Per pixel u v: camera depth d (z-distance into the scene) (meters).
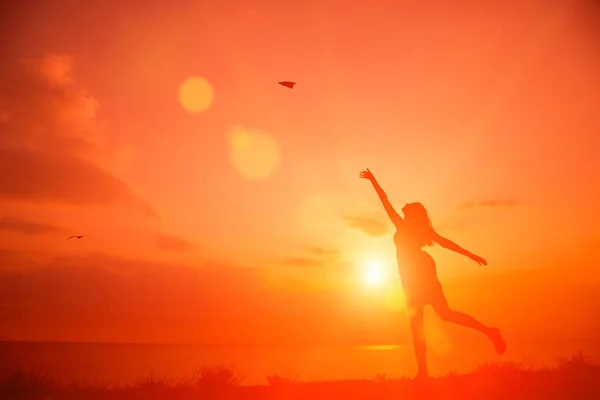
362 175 8.51
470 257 7.93
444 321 7.80
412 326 8.08
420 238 8.02
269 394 8.48
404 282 8.02
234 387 9.52
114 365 41.56
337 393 8.13
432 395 7.43
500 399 7.11
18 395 9.16
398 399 7.31
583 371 9.77
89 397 8.93
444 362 36.72
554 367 10.74
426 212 8.16
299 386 9.10
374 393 7.84
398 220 8.21
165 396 8.70
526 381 8.45
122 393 9.20
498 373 9.17
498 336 7.47
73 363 35.72
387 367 42.88
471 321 7.63
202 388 9.65
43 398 8.94
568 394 7.50
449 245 7.97
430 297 7.80
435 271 7.93
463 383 8.32
